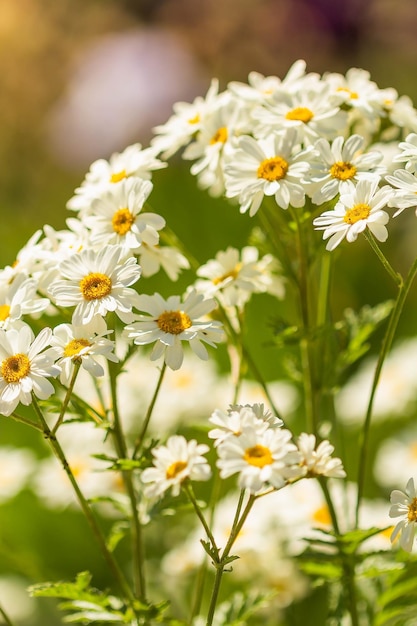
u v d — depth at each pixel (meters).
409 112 0.72
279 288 0.73
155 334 0.64
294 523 0.79
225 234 1.33
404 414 1.02
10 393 0.62
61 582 0.67
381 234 0.63
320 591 0.81
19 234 1.44
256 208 0.66
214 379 0.97
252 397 0.93
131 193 0.66
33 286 0.65
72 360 0.64
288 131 0.66
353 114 0.71
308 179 0.65
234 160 0.66
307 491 0.80
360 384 1.02
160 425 0.89
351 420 0.98
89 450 0.87
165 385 0.91
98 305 0.63
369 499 0.96
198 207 1.35
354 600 0.70
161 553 0.87
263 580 0.78
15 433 1.08
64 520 0.97
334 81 0.72
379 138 0.72
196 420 0.90
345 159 0.65
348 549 0.68
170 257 0.70
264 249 0.72
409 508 0.62
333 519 0.70
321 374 0.72
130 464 0.65
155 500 0.68
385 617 0.71
